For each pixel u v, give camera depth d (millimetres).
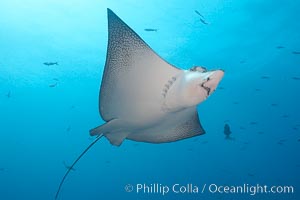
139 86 3035
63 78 11320
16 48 10086
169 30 9430
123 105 3141
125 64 2947
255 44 9906
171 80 2914
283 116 13047
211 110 12617
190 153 14492
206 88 2617
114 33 2828
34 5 8609
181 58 10477
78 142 13578
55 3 8539
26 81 11328
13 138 13289
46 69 10906
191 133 3768
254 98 12102
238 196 14961
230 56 10398
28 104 12180
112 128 3293
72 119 12875
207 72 2617
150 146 13742
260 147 14859
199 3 8516
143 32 9523
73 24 9219
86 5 8617
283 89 11688
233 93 11805
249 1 8328
